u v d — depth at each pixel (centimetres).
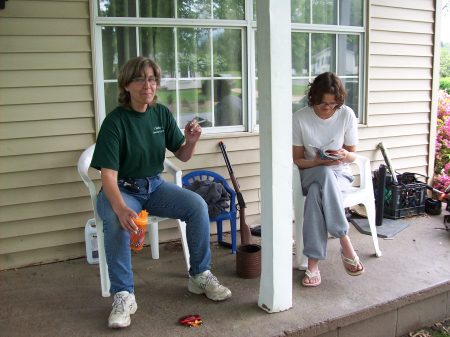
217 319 225
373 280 268
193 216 241
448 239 335
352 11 383
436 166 509
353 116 283
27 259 296
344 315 229
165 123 255
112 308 232
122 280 225
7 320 227
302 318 226
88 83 294
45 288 262
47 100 286
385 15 396
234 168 346
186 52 326
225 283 264
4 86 275
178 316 228
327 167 266
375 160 414
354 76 396
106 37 303
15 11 272
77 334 213
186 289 257
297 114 283
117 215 219
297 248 281
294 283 265
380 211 361
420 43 421
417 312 261
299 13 362
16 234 290
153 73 234
